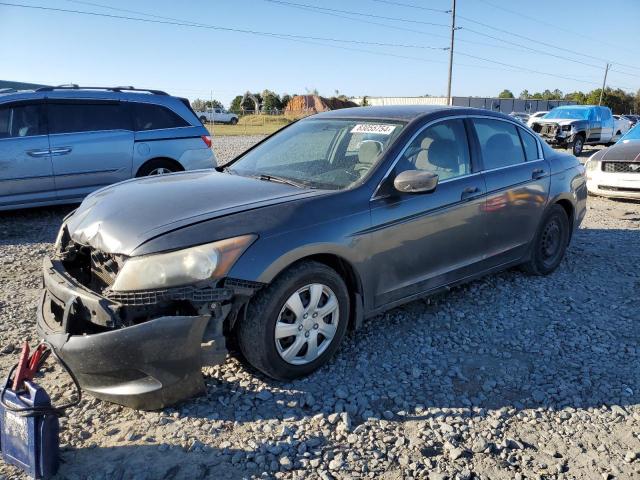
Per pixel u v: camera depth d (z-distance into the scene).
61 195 7.87
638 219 8.68
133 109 8.38
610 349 4.07
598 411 3.28
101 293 3.07
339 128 4.50
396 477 2.68
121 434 2.92
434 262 4.20
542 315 4.65
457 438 2.99
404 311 4.61
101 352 2.81
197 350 2.95
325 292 3.49
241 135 32.25
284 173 4.17
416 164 4.07
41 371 3.54
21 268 5.71
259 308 3.18
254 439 2.90
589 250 6.71
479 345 4.08
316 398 3.29
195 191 3.64
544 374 3.69
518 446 2.93
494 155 4.82
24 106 7.53
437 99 62.34
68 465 2.68
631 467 2.80
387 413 3.17
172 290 2.91
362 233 3.61
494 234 4.71
